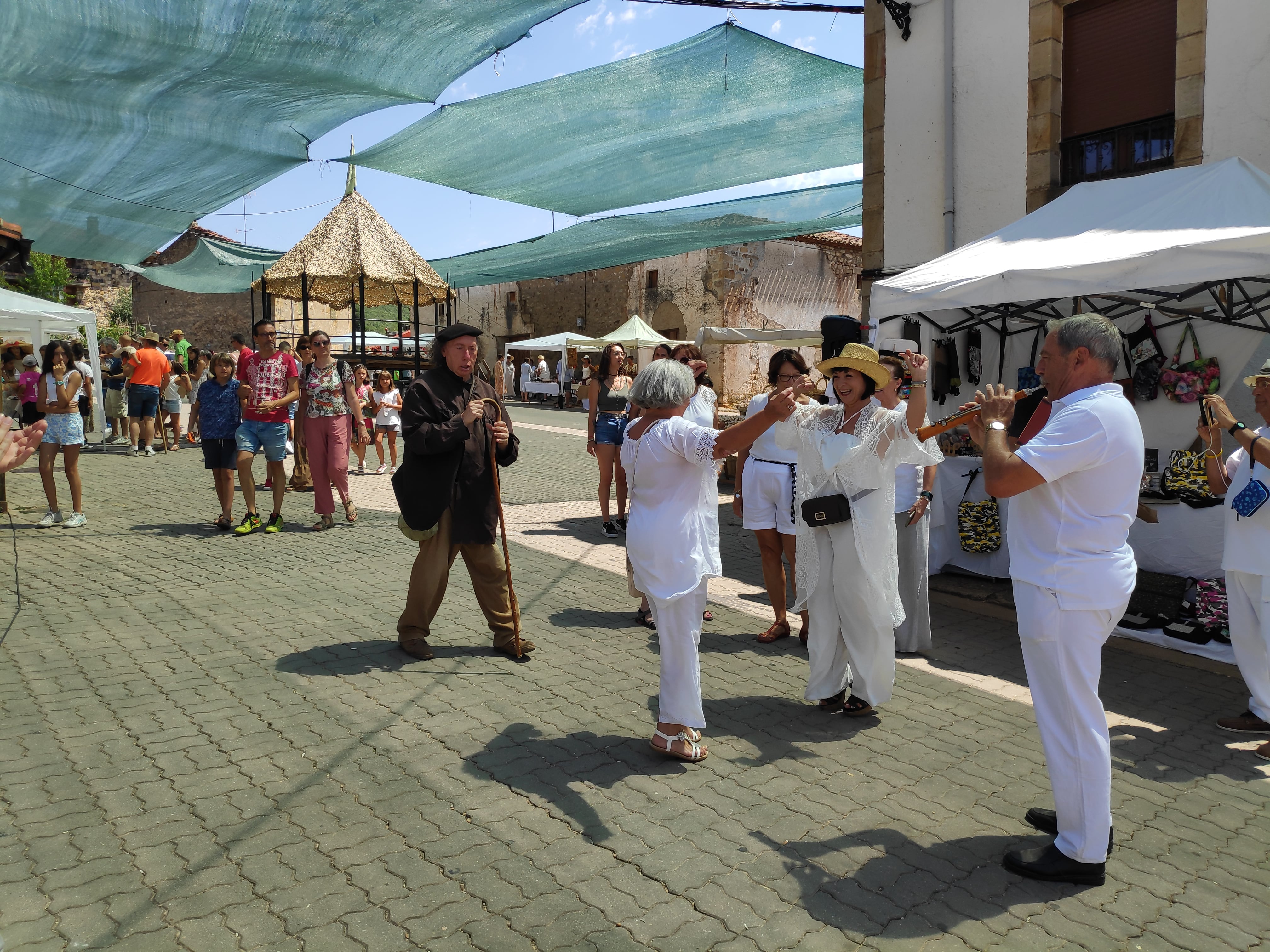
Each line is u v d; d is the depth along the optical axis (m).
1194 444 6.71
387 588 6.23
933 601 6.61
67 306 14.73
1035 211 7.86
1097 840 2.94
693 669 3.72
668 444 3.59
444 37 6.71
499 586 4.92
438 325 17.44
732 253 29.14
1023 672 5.08
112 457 13.20
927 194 8.85
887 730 4.21
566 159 10.05
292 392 7.97
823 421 4.21
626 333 27.70
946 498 7.12
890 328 7.30
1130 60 7.61
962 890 2.91
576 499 10.88
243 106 7.68
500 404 4.91
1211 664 5.27
